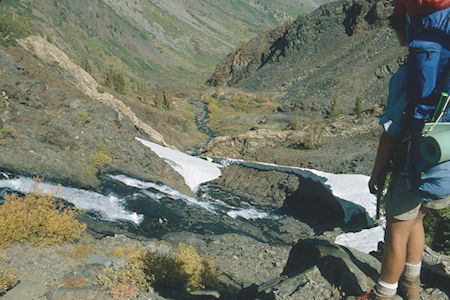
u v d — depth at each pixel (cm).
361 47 8350
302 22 10594
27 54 3469
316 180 2056
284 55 10812
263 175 2466
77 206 1287
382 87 6544
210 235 1362
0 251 596
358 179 1973
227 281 775
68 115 2045
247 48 13100
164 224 1406
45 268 564
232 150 3294
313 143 3100
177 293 545
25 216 671
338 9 10119
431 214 655
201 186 2397
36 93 2008
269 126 5191
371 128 3378
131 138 2289
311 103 6225
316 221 1842
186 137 5191
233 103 7969
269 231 1702
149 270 591
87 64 7038
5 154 1430
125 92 6384
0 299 439
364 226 1480
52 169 1507
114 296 414
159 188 1961
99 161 1833
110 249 762
